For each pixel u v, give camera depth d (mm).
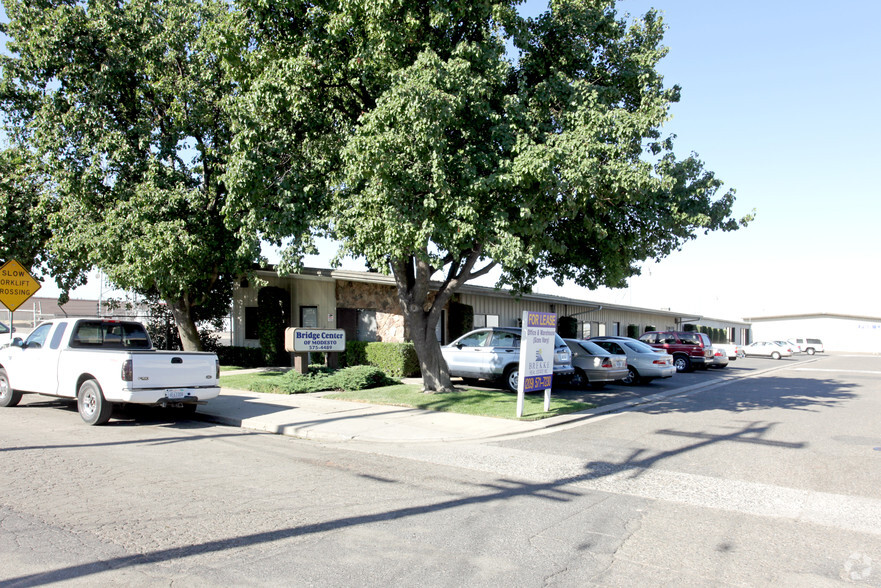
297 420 11289
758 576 4652
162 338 24484
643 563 4871
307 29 12258
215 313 24406
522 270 15523
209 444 9477
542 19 12922
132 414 12461
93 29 16438
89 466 7816
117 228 15586
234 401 13773
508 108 11305
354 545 5148
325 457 8688
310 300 23125
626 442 9883
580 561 4891
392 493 6809
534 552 5070
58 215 17094
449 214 10945
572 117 11516
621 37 13047
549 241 12594
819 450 9320
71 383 11422
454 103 10406
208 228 17062
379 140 10258
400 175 10703
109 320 12445
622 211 12945
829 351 66438
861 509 6422
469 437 10094
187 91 16922
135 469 7699
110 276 16344
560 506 6414
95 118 16328
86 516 5812
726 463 8453
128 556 4828
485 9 11664
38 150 16641
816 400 15766
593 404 13586
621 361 17906
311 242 12062
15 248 18328
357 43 11992
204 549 5004
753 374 25547
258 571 4570
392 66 11609
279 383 15727
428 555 4957
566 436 10391
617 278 14391
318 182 12664
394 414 12047
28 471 7496
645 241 13898
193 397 11211
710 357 26656
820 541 5453
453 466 8219
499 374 16312
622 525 5820
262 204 12273
